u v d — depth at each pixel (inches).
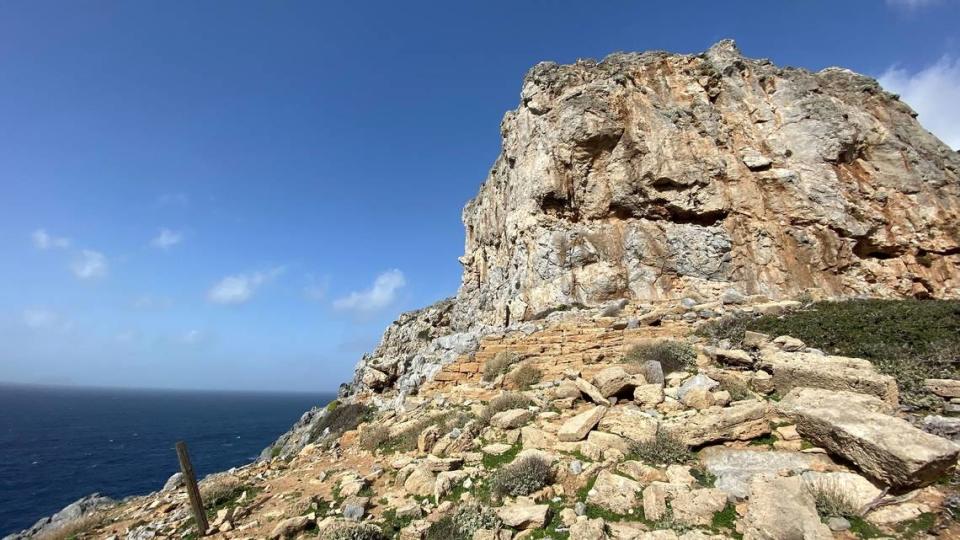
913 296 1193.4
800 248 1234.0
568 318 1063.6
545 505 339.9
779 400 444.5
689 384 491.8
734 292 997.2
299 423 1594.5
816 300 895.7
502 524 335.0
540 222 1376.7
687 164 1317.7
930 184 1317.7
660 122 1369.3
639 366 560.1
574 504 347.9
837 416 335.3
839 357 459.8
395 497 423.8
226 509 469.7
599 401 500.7
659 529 294.0
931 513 261.7
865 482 291.3
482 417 557.6
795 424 367.9
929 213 1274.6
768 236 1254.9
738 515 292.4
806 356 481.7
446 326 2110.0
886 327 569.0
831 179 1277.1
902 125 1439.5
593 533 298.4
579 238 1312.7
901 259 1248.8
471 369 851.4
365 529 352.5
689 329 775.1
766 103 1411.2
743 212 1294.3
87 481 2342.5
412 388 1000.2
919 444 284.8
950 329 530.0
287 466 637.3
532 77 1598.2
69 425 5492.1
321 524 385.4
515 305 1352.1
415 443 565.6
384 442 625.0
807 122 1349.7
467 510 353.7
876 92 1493.6
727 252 1247.5
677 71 1493.6
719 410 416.2
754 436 371.9
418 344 2071.9
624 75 1435.8
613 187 1349.7
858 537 256.4
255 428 5324.8
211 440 4015.8
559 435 440.1
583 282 1249.4
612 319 929.5
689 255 1250.0
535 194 1392.7
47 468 2682.1
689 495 308.8
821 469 319.6
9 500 2007.9
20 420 5989.2
